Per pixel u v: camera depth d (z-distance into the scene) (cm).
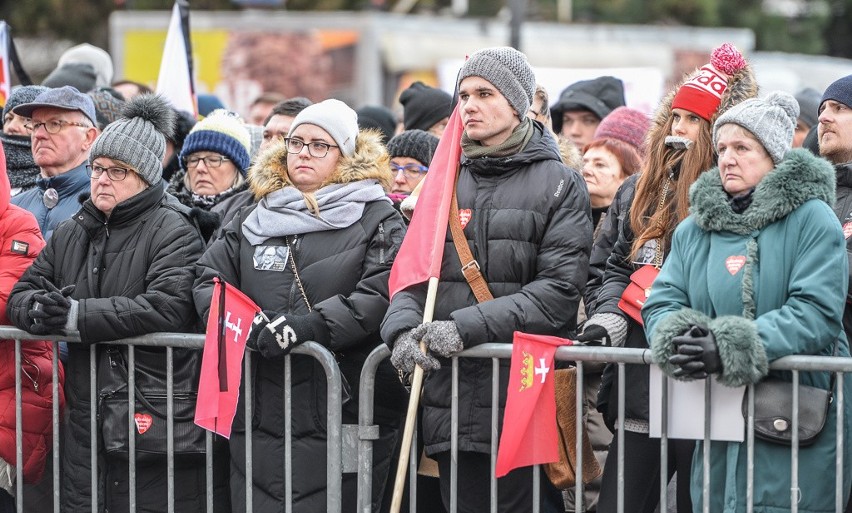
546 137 1036
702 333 876
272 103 2031
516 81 1014
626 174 1291
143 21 4003
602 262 1091
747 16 5919
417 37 4088
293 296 1056
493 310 968
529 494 1022
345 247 1061
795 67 4047
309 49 4097
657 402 937
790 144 928
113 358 1098
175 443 1089
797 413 884
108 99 1535
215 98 1928
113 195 1104
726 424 912
